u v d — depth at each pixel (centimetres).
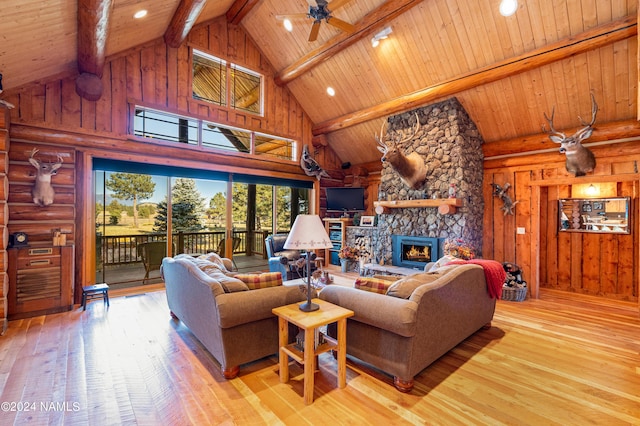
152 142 502
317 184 744
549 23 383
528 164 506
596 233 490
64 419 185
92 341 298
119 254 495
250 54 635
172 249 545
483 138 553
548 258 538
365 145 721
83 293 396
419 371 223
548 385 226
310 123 735
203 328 260
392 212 607
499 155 540
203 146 560
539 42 402
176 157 530
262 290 247
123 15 371
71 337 308
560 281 526
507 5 379
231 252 612
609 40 352
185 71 542
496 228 540
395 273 542
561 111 455
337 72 597
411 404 202
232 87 622
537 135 493
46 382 226
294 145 712
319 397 210
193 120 560
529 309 418
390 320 212
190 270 274
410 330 205
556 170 479
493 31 418
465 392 216
